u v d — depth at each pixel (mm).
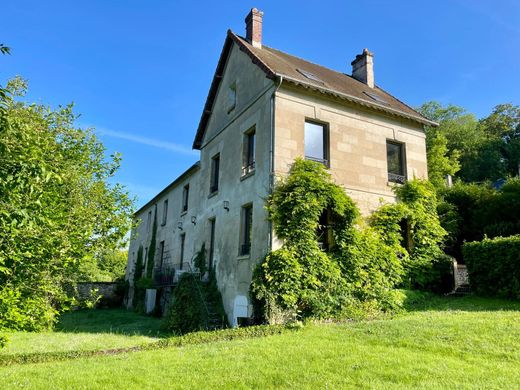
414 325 8117
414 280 13266
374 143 14312
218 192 15781
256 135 13492
